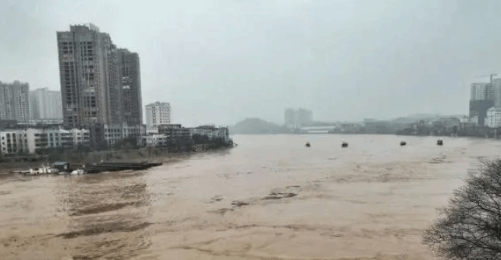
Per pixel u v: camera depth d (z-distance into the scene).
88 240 52.66
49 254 47.41
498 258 26.03
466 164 131.62
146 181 110.62
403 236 49.69
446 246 35.38
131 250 47.97
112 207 73.81
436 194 77.19
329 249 46.09
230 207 70.69
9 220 65.19
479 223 28.23
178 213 67.00
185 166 154.38
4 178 127.31
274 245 48.34
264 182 101.06
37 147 188.75
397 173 111.38
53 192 94.88
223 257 44.66
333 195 79.00
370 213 62.50
